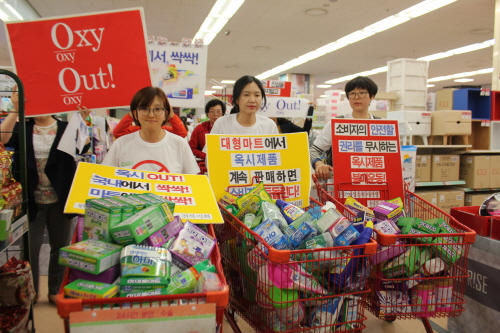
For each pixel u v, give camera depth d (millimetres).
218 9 8711
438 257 1729
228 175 2014
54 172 2734
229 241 1740
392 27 9766
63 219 2844
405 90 6258
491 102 5387
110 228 1196
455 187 5336
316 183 2336
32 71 2338
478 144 5680
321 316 1430
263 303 1430
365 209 1977
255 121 2650
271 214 1621
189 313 1012
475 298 2244
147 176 1672
